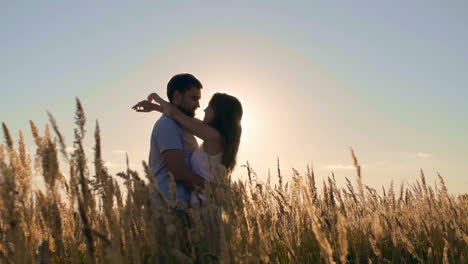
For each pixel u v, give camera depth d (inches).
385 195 153.0
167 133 159.2
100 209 89.0
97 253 90.8
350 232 149.3
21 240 77.7
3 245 82.3
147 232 86.4
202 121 170.9
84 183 78.1
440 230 141.6
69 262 91.4
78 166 77.4
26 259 78.5
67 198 86.6
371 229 144.6
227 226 91.7
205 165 157.6
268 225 111.0
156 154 163.3
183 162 156.2
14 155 82.1
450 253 135.9
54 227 85.1
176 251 88.7
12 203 76.1
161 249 90.0
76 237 95.4
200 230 98.0
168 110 161.9
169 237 91.1
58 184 84.2
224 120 163.5
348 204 151.0
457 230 139.5
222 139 162.2
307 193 77.5
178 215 99.5
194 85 173.3
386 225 142.9
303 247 129.0
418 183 163.2
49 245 87.5
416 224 161.0
